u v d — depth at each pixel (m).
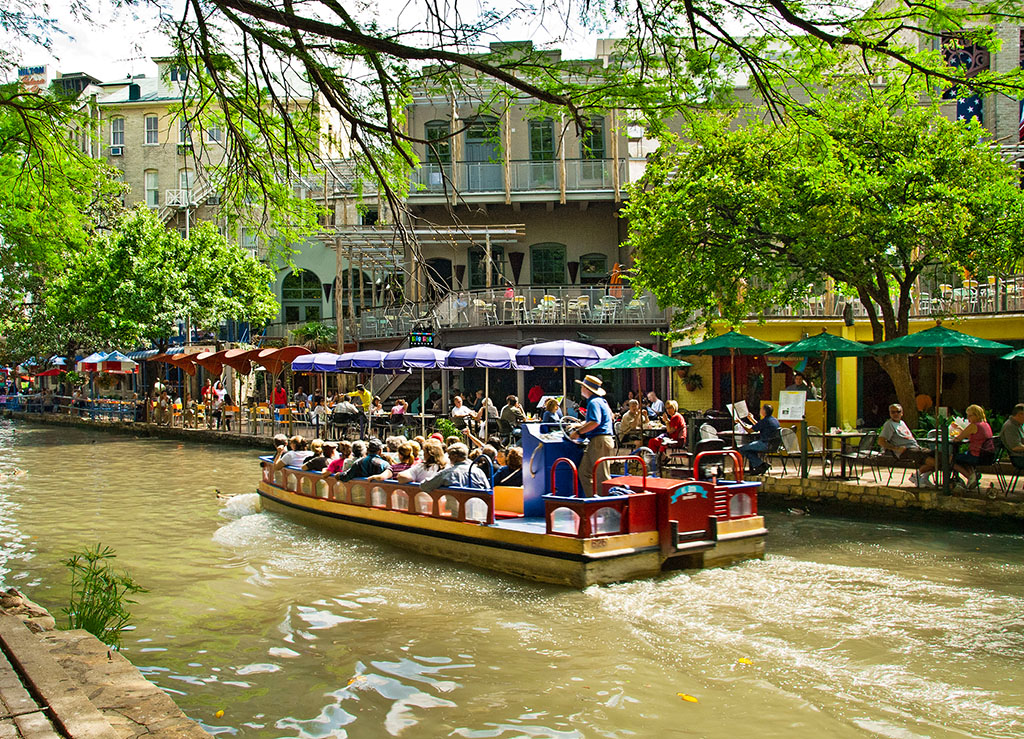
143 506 15.13
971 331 19.38
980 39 6.76
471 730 5.32
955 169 14.86
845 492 13.28
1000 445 13.92
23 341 38.62
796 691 5.93
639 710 5.61
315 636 7.32
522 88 6.43
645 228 17.59
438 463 10.70
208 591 8.91
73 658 5.06
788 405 14.20
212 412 30.83
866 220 13.98
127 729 3.96
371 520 11.37
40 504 15.42
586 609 7.98
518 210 28.42
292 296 35.50
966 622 7.52
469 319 25.05
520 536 9.26
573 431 10.27
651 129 7.14
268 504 14.23
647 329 24.55
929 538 11.46
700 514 9.45
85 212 11.62
